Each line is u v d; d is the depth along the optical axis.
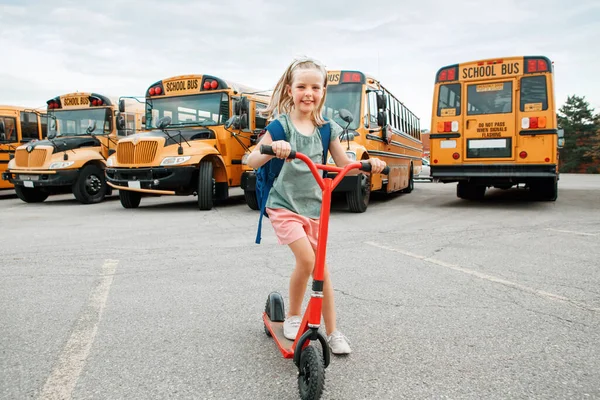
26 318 3.74
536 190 11.99
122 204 11.61
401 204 12.04
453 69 10.77
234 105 11.68
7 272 5.14
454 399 2.52
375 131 10.84
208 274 5.00
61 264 5.47
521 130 10.25
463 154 10.71
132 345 3.23
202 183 10.87
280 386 2.67
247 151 10.84
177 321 3.67
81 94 13.98
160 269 5.22
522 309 3.88
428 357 3.02
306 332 2.56
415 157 17.86
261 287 4.52
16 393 2.60
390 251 6.08
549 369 2.84
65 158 12.72
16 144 15.48
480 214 9.73
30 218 9.73
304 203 2.97
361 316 3.75
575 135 62.34
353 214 9.89
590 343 3.21
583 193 15.12
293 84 2.94
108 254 5.99
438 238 6.98
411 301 4.09
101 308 3.96
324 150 3.06
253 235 7.37
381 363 2.94
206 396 2.57
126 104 14.13
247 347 3.19
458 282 4.66
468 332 3.41
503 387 2.63
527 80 10.23
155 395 2.58
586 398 2.51
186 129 11.59
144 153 10.88
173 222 8.91
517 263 5.41
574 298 4.15
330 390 2.62
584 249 6.12
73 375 2.81
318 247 2.57
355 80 10.45
